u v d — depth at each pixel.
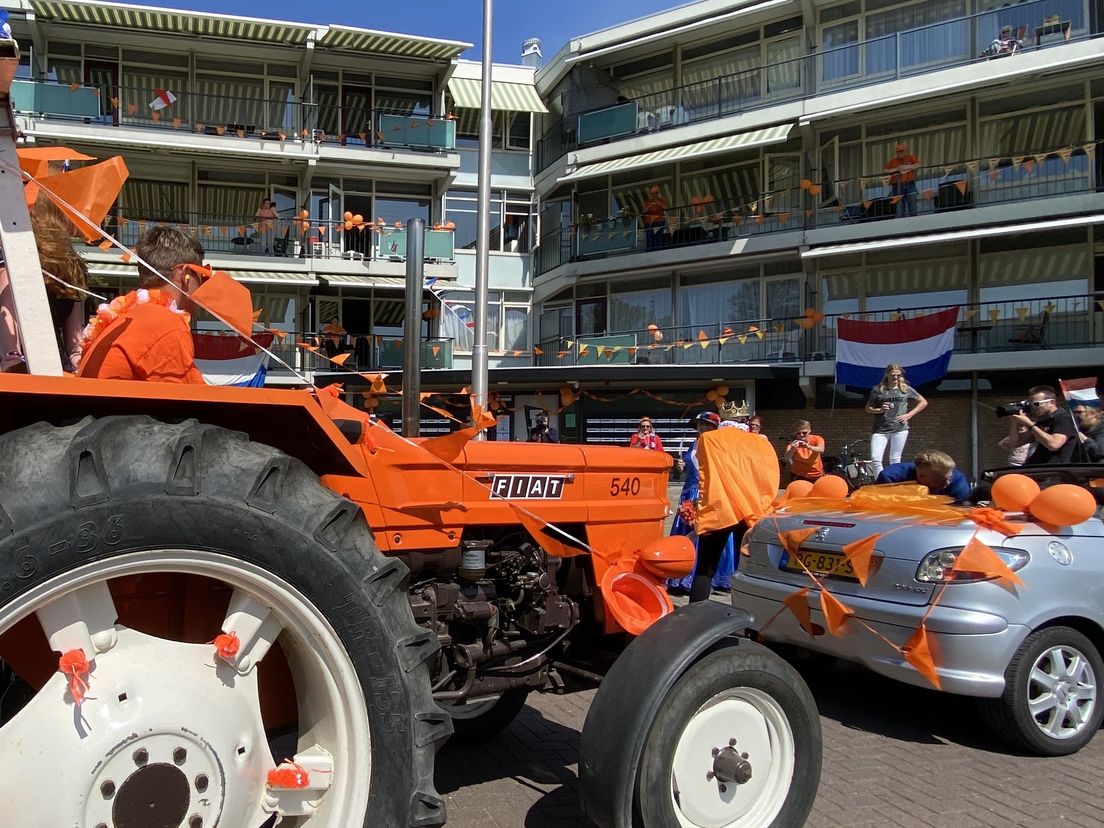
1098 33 18.81
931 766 4.10
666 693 2.64
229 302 2.64
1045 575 4.35
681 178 24.44
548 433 20.34
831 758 4.20
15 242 2.26
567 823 3.33
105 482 1.85
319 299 25.30
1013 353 19.06
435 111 26.27
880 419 10.91
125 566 1.89
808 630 4.93
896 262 21.31
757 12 22.66
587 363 24.64
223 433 2.10
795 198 22.58
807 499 5.68
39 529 1.76
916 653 4.28
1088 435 6.88
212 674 2.07
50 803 1.79
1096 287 19.12
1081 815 3.54
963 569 4.25
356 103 25.72
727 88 23.59
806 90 22.22
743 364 22.41
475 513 3.02
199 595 2.45
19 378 1.88
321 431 2.43
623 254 24.62
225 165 24.64
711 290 24.03
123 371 2.28
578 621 3.36
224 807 2.00
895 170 20.69
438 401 23.25
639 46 24.69
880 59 21.41
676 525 7.61
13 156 2.29
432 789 2.21
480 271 11.10
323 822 2.14
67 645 1.87
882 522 4.76
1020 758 4.23
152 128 23.11
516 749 4.14
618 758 2.57
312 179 25.61
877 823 3.44
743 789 2.88
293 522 2.09
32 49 23.22
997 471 5.73
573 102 26.31
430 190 26.55
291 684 2.67
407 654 2.23
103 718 1.86
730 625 2.82
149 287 2.69
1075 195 18.67
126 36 23.31
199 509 1.95
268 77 24.86
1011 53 19.50
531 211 28.14
